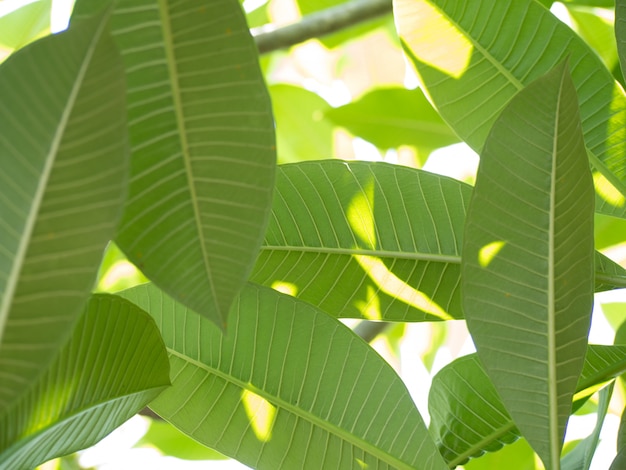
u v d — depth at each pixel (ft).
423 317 3.98
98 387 3.38
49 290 2.87
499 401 4.00
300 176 3.94
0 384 2.89
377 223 3.96
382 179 3.94
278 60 9.46
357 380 3.72
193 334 3.78
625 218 4.07
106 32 2.81
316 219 3.95
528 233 3.35
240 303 3.75
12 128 2.83
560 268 3.37
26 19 6.47
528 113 3.27
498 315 3.42
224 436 3.75
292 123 8.36
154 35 3.05
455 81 4.03
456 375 4.04
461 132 4.05
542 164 3.30
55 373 3.28
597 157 4.01
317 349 3.74
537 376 3.47
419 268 3.96
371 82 9.18
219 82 3.07
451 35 4.01
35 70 2.81
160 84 3.07
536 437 3.51
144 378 3.48
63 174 2.84
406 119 7.02
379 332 6.73
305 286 3.98
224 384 3.77
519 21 4.00
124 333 3.39
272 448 3.75
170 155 3.11
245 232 3.13
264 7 7.64
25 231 2.85
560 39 3.99
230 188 3.12
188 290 3.16
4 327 2.87
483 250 3.37
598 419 4.06
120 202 2.85
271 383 3.76
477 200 3.33
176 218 3.14
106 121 2.84
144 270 3.15
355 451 3.73
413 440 3.70
